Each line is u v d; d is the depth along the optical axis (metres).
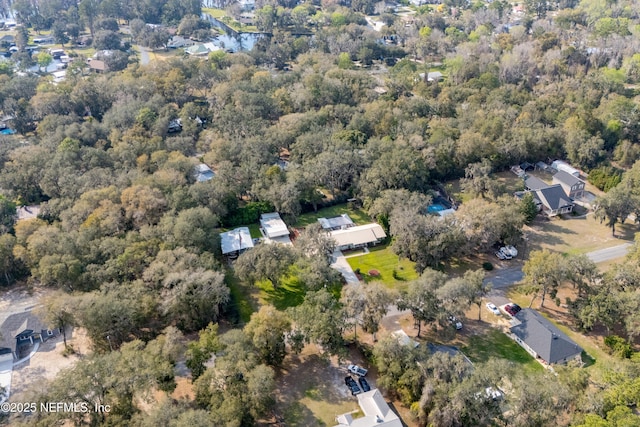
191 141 157.88
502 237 114.00
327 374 84.12
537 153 154.25
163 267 93.50
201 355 78.88
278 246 103.19
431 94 194.38
